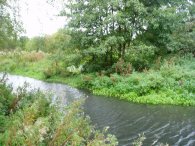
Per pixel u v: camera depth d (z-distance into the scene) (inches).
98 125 454.6
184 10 998.4
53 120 250.2
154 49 880.9
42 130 212.8
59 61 1132.5
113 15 840.3
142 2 940.0
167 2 972.6
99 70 928.9
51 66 1174.3
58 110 281.4
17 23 483.5
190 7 989.8
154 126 445.4
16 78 1160.2
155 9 872.3
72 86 901.2
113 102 636.1
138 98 649.6
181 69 716.0
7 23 474.9
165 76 693.9
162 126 444.5
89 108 577.3
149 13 891.4
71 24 891.4
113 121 476.4
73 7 886.4
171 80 673.0
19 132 202.5
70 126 226.4
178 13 933.8
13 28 483.5
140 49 835.4
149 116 506.0
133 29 874.1
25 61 1488.7
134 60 880.3
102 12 881.5
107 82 772.0
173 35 939.3
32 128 205.2
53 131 229.0
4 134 212.1
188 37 917.2
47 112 282.7
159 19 872.9
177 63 796.6
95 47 875.4
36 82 1017.5
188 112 529.3
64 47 963.3
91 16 864.9
